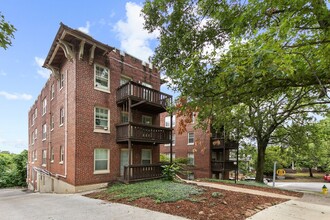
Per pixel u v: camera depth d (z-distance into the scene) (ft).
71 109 38.68
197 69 11.77
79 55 38.47
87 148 37.93
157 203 22.18
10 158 100.63
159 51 18.52
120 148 43.39
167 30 17.42
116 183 38.88
